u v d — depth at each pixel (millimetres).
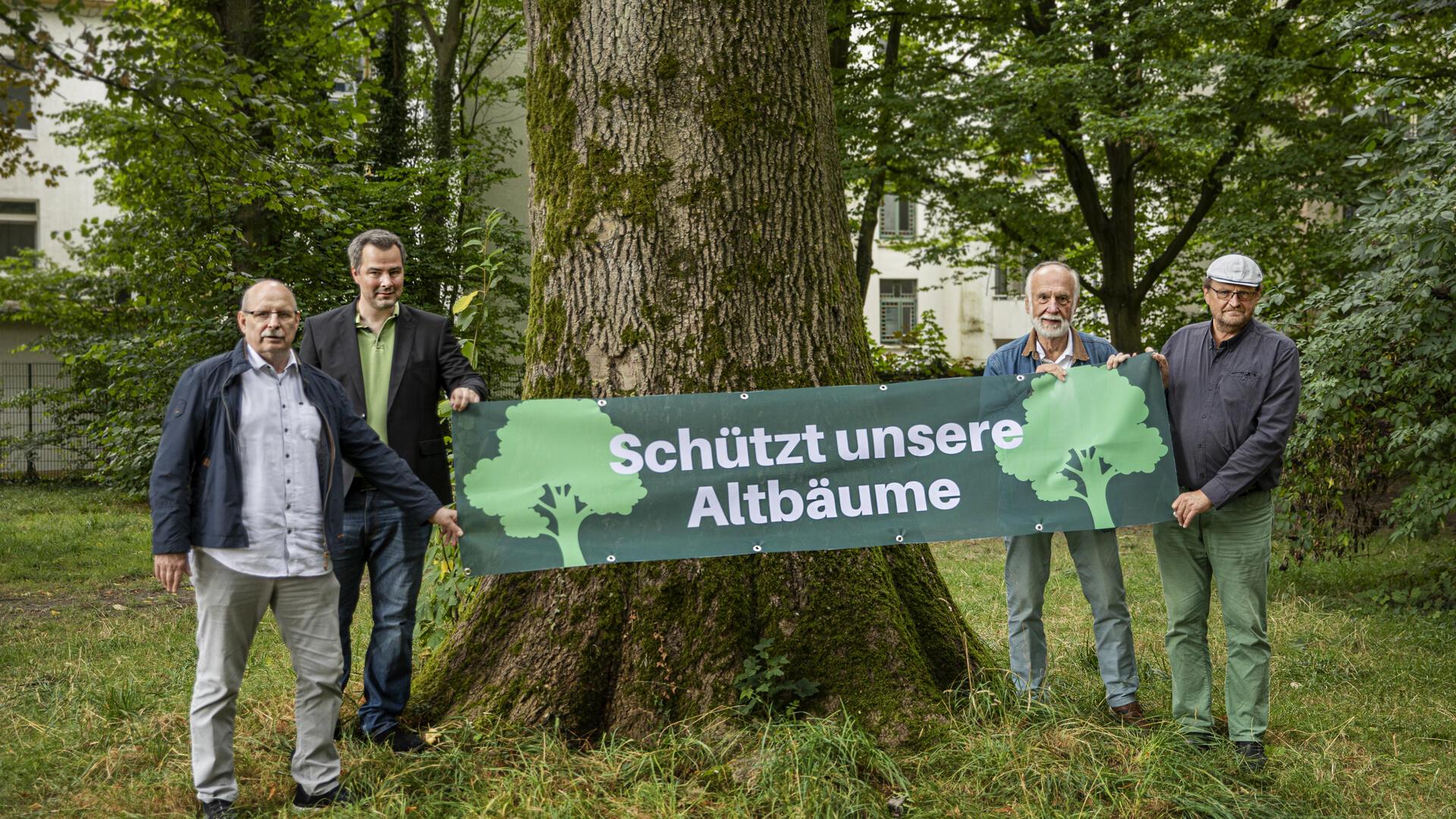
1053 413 4035
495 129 22219
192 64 10461
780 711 3738
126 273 17766
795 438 3941
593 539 3842
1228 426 3854
